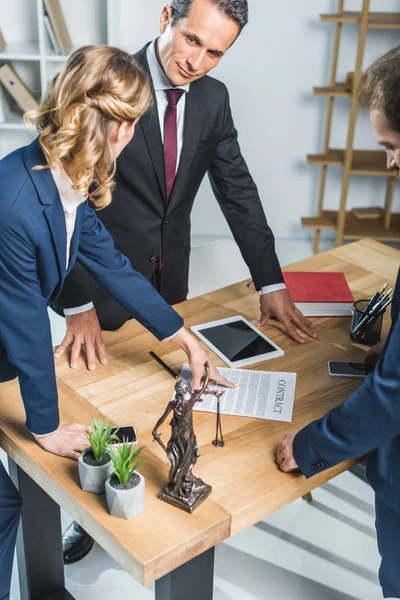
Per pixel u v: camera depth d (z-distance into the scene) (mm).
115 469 1487
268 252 2432
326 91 4402
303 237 5219
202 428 1816
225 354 2133
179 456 1524
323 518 2658
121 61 1409
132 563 1446
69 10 4652
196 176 2494
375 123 1468
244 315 2371
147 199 2451
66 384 1975
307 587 2363
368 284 2576
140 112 1434
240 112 4848
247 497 1597
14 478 2016
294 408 1905
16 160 1504
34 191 1480
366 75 1486
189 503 1539
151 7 4582
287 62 4684
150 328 1986
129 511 1501
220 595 2314
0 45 4508
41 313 1578
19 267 1507
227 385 1976
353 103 4328
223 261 2924
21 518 2059
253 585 2361
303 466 1635
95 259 1890
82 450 1688
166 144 2414
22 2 4656
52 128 1409
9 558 1942
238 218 2510
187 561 1564
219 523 1526
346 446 1561
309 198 5086
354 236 4668
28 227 1471
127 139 1490
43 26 4395
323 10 4531
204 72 2195
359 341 2227
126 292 1937
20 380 1635
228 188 2539
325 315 2385
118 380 1998
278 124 4875
